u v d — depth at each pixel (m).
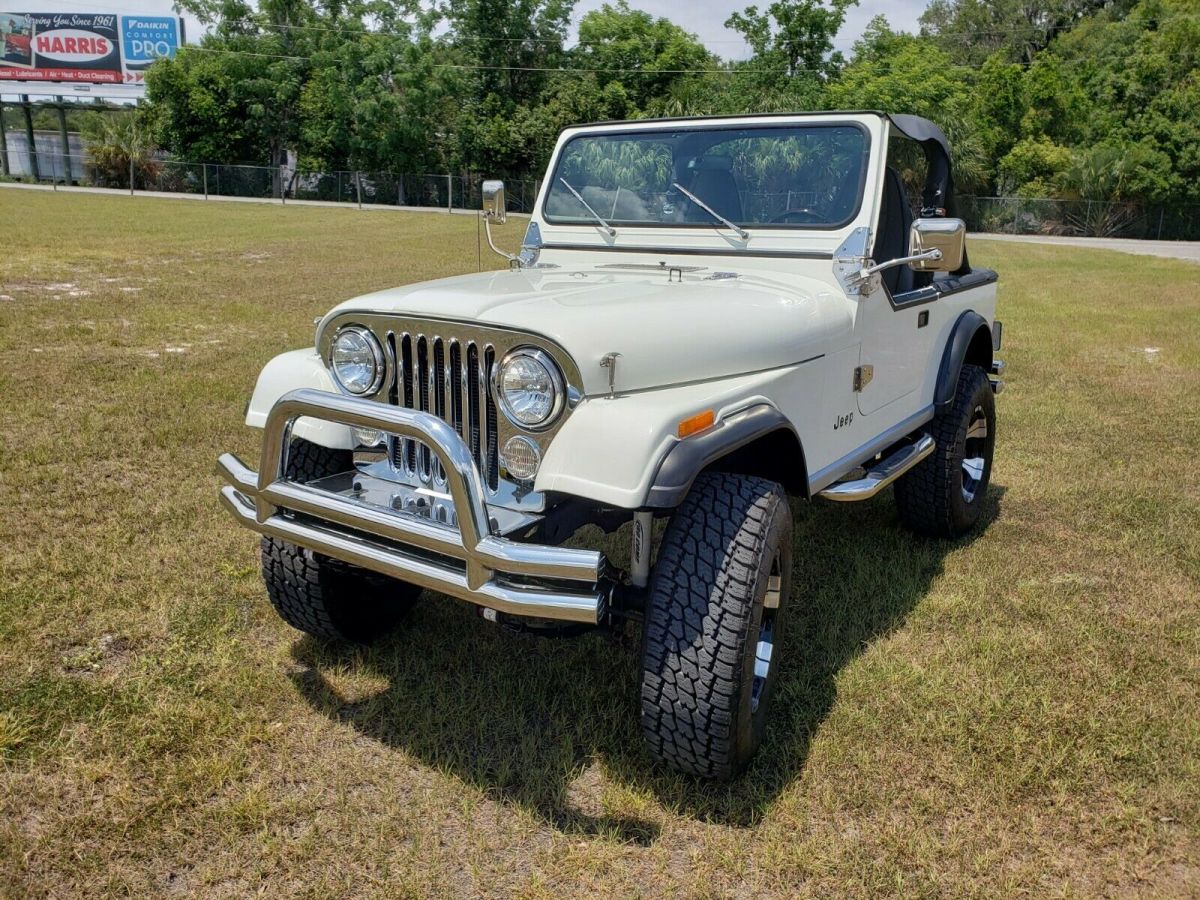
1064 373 8.46
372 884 2.29
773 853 2.40
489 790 2.64
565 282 3.11
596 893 2.29
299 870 2.32
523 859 2.39
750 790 2.63
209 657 3.25
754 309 2.94
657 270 3.51
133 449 5.30
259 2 44.31
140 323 9.26
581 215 3.88
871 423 3.65
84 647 3.27
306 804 2.55
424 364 2.65
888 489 5.32
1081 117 42.09
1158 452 6.02
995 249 27.36
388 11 44.84
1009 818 2.54
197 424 5.79
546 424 2.42
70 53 45.09
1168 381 8.17
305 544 2.63
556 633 2.70
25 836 2.38
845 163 3.42
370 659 3.30
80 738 2.77
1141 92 41.44
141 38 45.19
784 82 37.41
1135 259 23.95
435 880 2.31
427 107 43.53
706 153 3.65
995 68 41.53
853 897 2.28
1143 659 3.37
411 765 2.74
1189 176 38.75
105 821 2.45
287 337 8.81
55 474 4.85
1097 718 2.99
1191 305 13.73
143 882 2.27
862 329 3.41
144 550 4.04
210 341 8.52
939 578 4.09
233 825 2.46
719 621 2.41
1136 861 2.41
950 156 4.30
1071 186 39.50
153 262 15.05
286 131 44.72
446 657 3.32
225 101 44.25
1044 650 3.43
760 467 2.98
